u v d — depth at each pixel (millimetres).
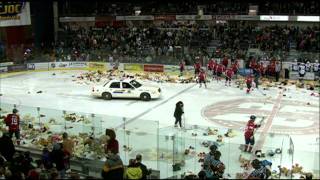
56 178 11703
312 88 32594
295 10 45781
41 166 13422
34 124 20047
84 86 34438
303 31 44500
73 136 17719
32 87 34062
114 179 11883
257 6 46562
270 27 46219
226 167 15305
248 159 15781
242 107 27188
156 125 16766
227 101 28828
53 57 43719
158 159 16234
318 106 27438
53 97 30359
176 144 15992
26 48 44688
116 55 43000
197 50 41438
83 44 46625
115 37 47594
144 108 27047
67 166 15461
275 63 36031
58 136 18062
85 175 15289
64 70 43656
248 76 33781
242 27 46938
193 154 16312
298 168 14914
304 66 36312
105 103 28547
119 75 39281
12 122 18734
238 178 13797
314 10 45125
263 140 19016
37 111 20125
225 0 49344
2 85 35000
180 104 21578
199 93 31422
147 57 41719
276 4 47875
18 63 41812
